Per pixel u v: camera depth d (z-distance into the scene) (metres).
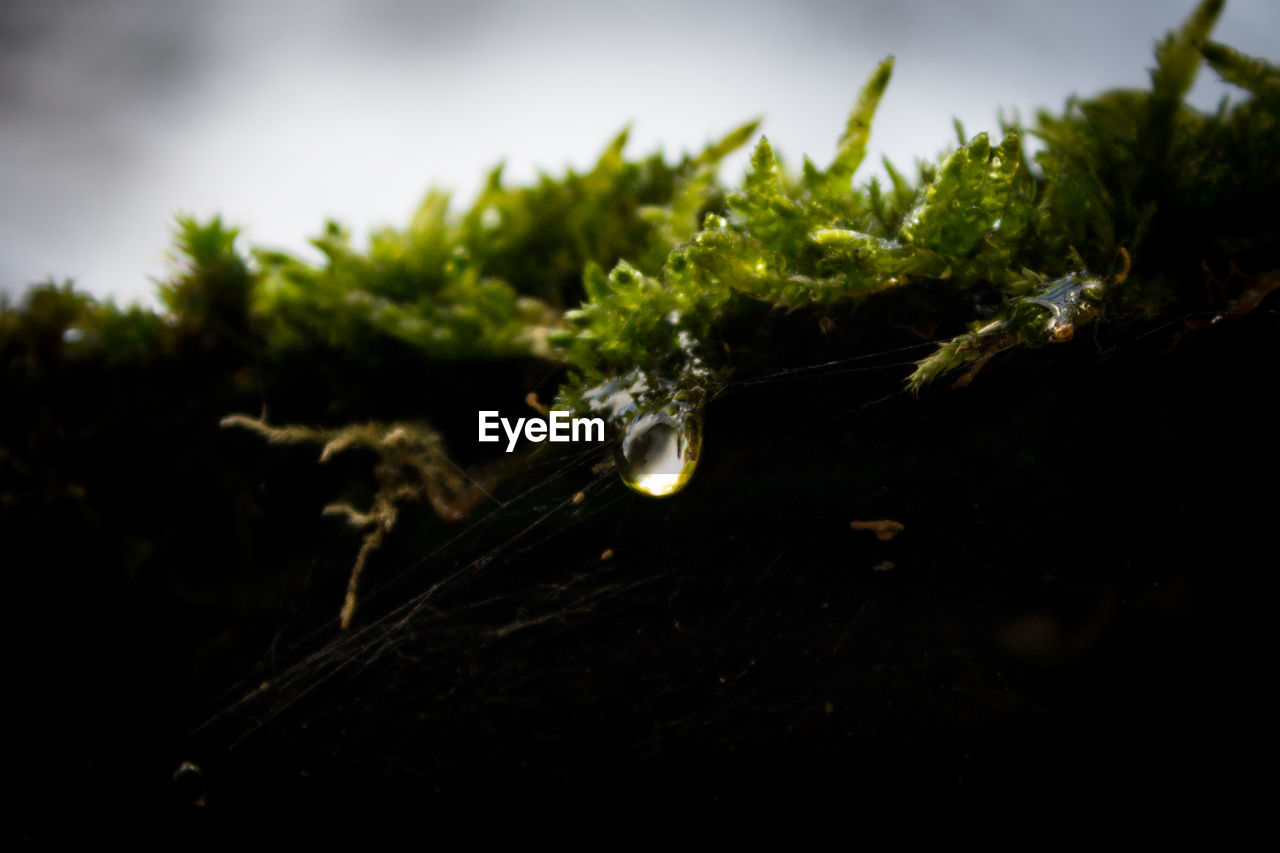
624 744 0.11
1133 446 0.11
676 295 0.11
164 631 0.12
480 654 0.12
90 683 0.12
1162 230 0.11
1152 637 0.11
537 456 0.12
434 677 0.12
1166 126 0.12
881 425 0.11
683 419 0.11
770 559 0.11
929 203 0.11
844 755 0.11
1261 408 0.11
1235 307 0.11
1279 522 0.11
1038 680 0.11
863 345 0.11
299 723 0.12
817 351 0.11
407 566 0.12
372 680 0.12
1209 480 0.11
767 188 0.11
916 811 0.11
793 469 0.11
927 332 0.11
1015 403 0.11
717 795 0.11
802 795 0.11
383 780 0.12
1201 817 0.11
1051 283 0.11
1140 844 0.11
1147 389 0.11
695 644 0.11
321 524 0.12
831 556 0.11
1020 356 0.11
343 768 0.12
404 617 0.12
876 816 0.11
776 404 0.11
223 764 0.12
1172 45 0.12
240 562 0.12
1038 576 0.11
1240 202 0.11
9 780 0.12
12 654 0.12
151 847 0.12
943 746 0.11
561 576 0.11
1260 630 0.11
